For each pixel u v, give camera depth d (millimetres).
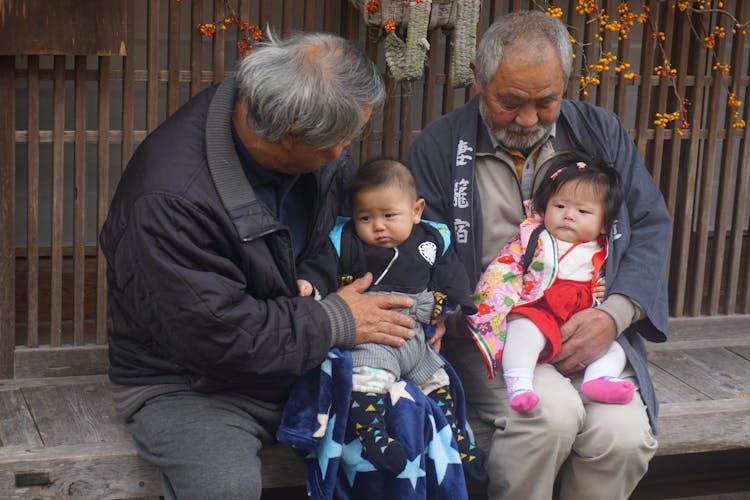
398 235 2762
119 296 2621
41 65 3727
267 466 2807
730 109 3871
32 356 3352
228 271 2467
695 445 3248
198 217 2428
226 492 2434
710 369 3684
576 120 3078
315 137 2402
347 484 2699
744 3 3785
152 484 2795
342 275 2795
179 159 2479
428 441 2695
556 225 2949
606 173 2924
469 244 2975
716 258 3984
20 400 3156
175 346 2502
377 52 3654
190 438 2527
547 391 2814
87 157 3904
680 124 3799
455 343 3137
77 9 3023
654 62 3801
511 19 2824
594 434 2809
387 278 2773
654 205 3055
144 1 3777
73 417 3029
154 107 3322
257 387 2650
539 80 2750
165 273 2406
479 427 3008
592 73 3676
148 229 2418
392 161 2781
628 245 3021
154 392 2680
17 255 3738
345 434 2666
